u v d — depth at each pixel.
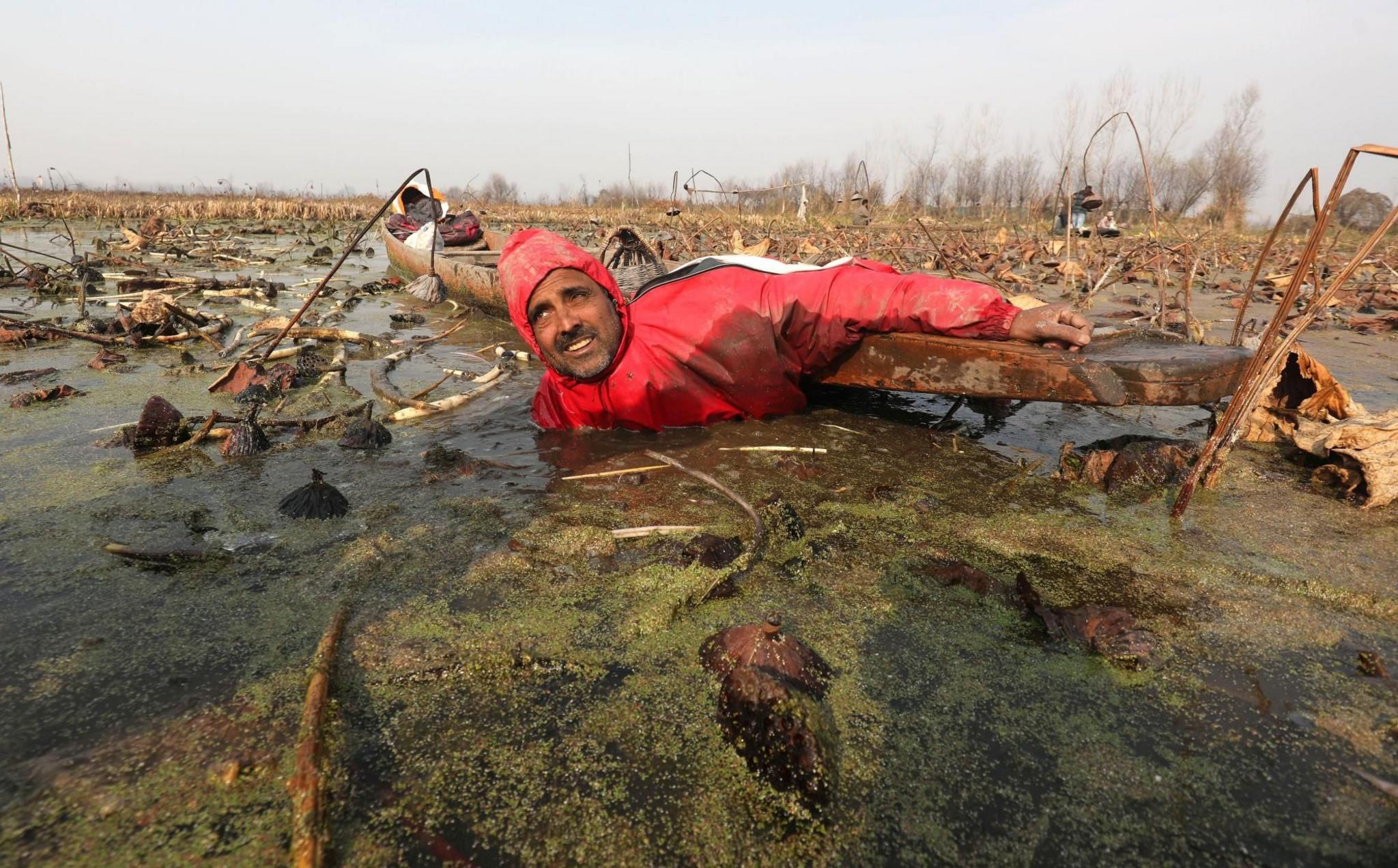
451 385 4.78
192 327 6.25
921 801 1.51
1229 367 3.12
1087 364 3.04
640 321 3.68
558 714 1.75
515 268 3.48
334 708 1.74
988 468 3.32
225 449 3.43
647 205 31.70
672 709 1.76
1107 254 12.23
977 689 1.84
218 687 1.83
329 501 2.79
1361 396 4.49
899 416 4.08
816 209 27.62
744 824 1.45
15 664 1.90
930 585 2.33
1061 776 1.58
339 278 10.19
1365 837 1.43
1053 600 2.24
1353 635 2.08
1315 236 2.51
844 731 1.69
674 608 2.14
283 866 1.34
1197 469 2.74
